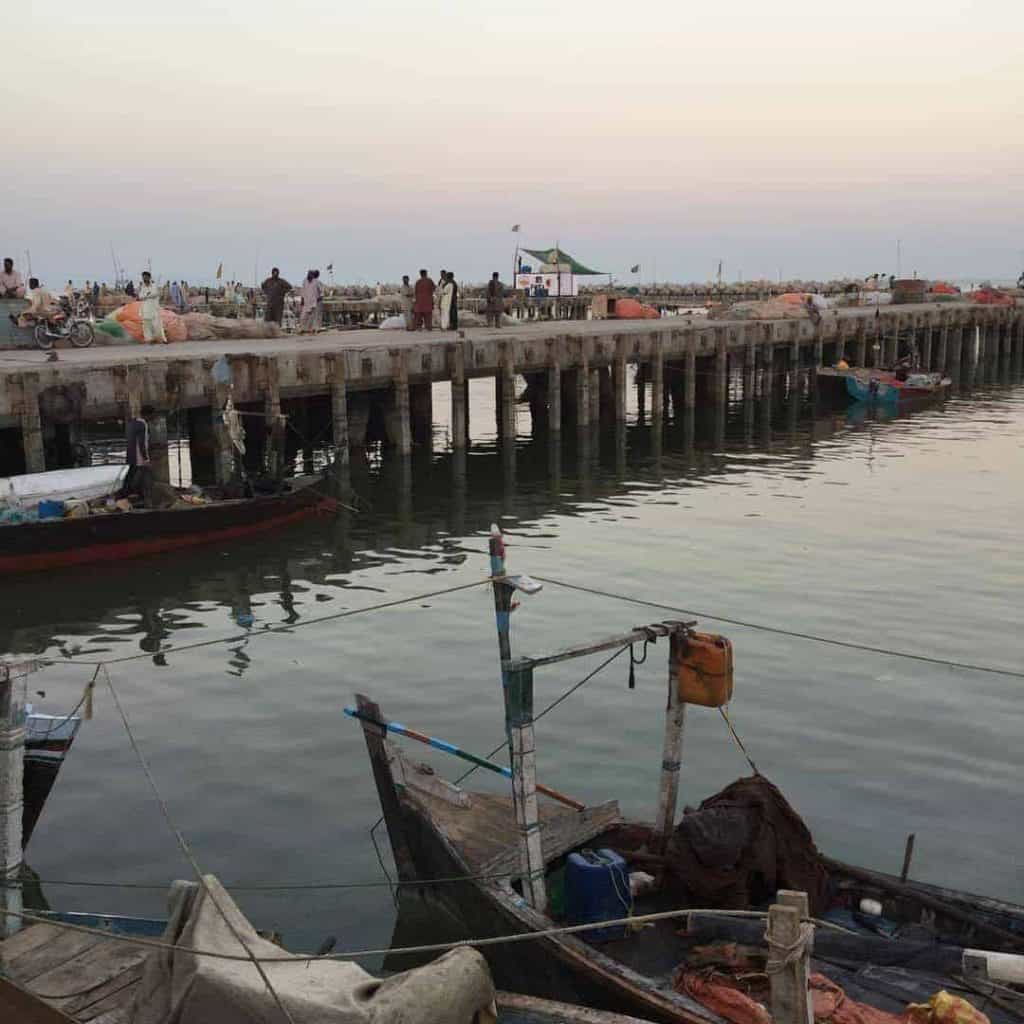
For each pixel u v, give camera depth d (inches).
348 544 891.4
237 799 464.1
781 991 240.7
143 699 567.2
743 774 484.4
